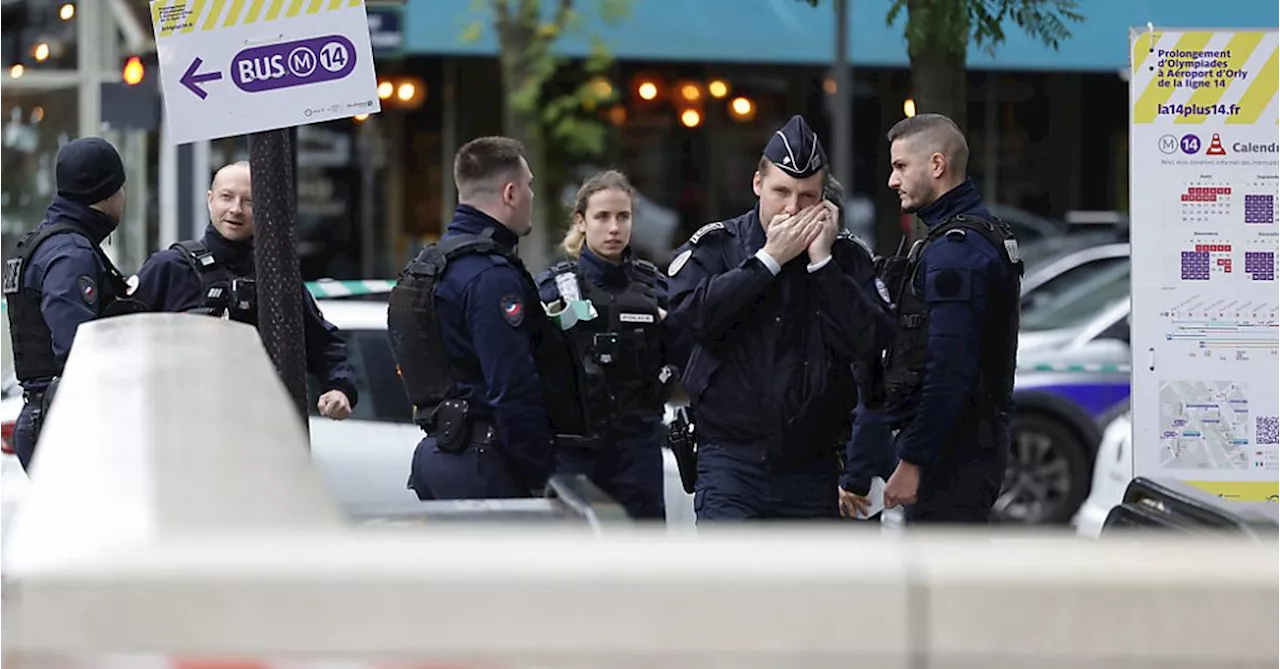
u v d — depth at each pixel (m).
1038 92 54.69
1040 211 54.88
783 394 15.09
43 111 42.00
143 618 5.18
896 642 5.38
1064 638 5.42
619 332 18.80
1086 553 5.74
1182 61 17.30
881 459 17.20
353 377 18.95
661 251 53.78
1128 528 12.23
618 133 53.00
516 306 15.10
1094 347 33.66
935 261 15.62
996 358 16.03
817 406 15.12
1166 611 5.45
